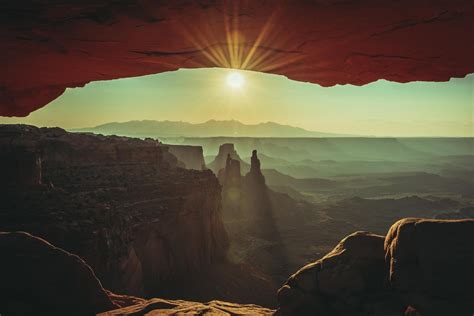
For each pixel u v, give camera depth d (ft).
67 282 33.37
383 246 28.84
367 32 25.98
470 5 22.11
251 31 26.27
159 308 34.35
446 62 31.27
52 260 33.35
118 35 26.81
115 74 36.99
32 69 34.86
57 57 31.32
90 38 27.40
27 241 33.45
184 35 26.89
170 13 23.82
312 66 33.45
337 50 29.55
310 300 28.17
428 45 27.91
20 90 41.04
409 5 22.31
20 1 22.67
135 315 32.42
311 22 24.70
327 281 28.17
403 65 32.32
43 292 32.35
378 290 26.50
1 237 33.27
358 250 29.07
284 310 29.01
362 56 30.55
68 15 24.12
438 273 23.15
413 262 24.64
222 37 27.20
